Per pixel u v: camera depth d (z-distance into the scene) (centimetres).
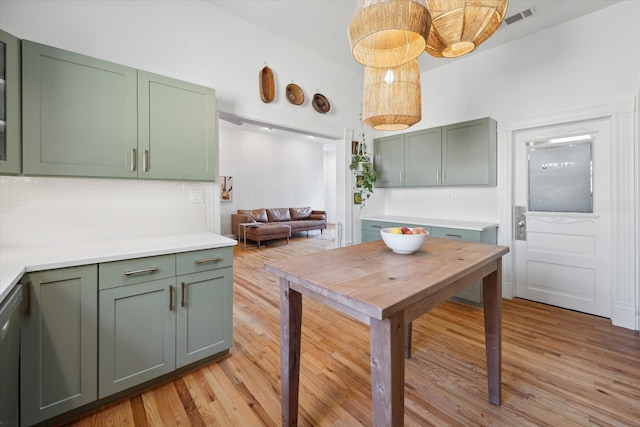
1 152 142
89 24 193
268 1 250
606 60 256
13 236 170
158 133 194
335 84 369
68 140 161
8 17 169
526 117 301
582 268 277
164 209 227
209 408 155
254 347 218
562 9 258
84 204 193
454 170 333
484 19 117
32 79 150
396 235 154
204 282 187
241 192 769
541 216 300
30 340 130
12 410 117
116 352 154
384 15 103
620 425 141
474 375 183
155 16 221
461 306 301
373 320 96
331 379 180
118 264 153
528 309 286
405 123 163
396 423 94
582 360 197
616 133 251
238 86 271
